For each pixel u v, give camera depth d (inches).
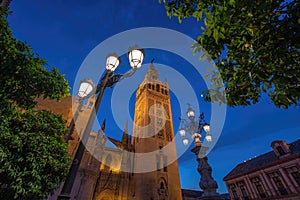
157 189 1234.6
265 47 117.2
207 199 275.3
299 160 880.9
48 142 263.0
